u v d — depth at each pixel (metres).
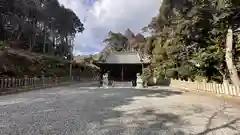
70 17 44.03
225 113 7.08
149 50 26.81
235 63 14.07
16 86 13.78
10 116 6.07
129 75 24.77
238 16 13.11
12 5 25.44
